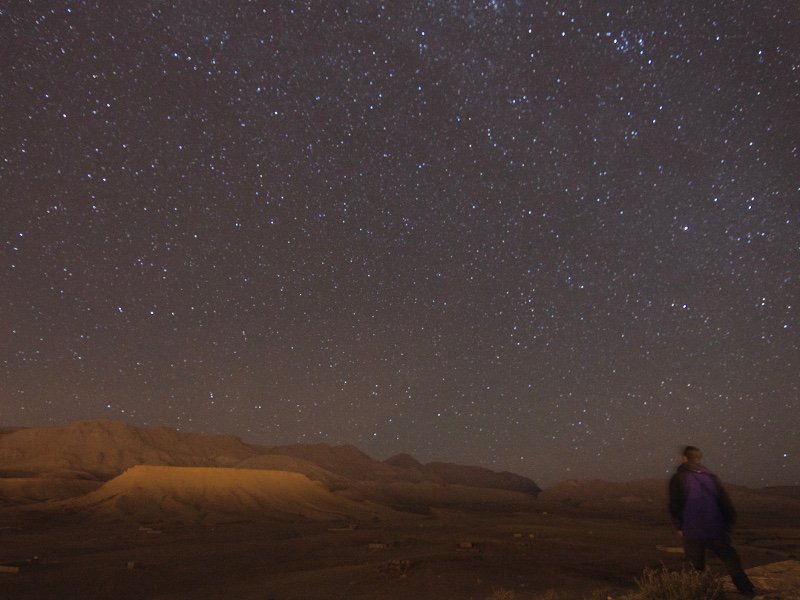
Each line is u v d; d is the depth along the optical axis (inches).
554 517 3085.6
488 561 1105.4
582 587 865.5
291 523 2364.7
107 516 2425.0
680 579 274.2
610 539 1750.7
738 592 273.4
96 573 1120.2
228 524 2265.0
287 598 866.1
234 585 1020.5
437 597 817.5
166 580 1087.0
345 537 1796.3
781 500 5093.5
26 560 1243.2
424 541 1649.9
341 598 847.7
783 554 1328.7
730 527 272.7
